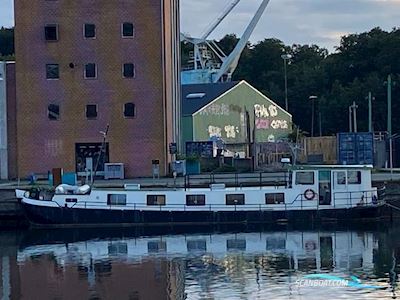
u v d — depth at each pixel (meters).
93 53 85.44
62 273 45.38
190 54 171.88
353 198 62.88
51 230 62.69
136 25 85.31
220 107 121.81
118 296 39.47
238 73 193.38
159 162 84.94
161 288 40.72
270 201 62.84
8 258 50.62
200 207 62.66
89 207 62.59
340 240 54.81
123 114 85.44
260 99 130.25
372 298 37.41
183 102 121.50
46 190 64.69
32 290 41.25
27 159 85.38
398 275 42.50
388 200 65.38
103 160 85.38
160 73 85.31
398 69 159.00
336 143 98.81
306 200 62.78
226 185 67.50
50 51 85.44
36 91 85.44
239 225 62.56
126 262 48.19
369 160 90.50
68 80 85.44
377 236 56.28
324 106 154.25
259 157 102.69
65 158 85.44
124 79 85.38
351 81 164.62
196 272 44.53
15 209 66.44
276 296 38.28
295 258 48.16
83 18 85.44
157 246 54.03
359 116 150.62
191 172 84.50
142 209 62.53
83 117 85.50
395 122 148.38
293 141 119.75
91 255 51.03
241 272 44.22
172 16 95.62
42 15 85.38
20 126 85.31
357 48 165.62
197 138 116.62
